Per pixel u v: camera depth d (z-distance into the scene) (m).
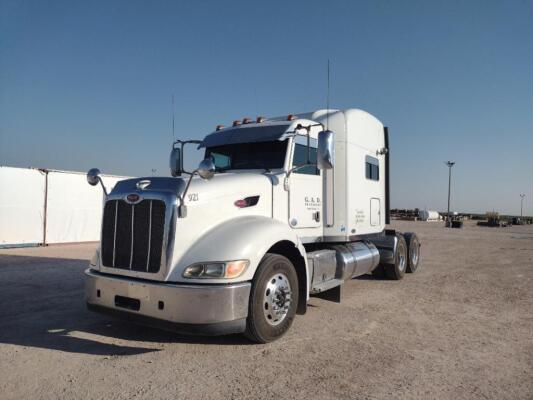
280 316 5.06
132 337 5.14
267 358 4.47
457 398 3.60
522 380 3.99
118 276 4.83
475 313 6.48
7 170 15.69
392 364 4.34
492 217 61.28
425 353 4.68
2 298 7.29
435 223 52.81
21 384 3.79
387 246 9.38
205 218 4.84
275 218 5.82
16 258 12.81
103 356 4.50
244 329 4.61
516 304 7.12
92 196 18.31
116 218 4.94
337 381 3.91
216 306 4.32
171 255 4.51
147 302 4.46
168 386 3.77
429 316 6.28
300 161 6.36
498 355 4.65
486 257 14.35
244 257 4.57
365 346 4.89
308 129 6.20
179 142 7.12
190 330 4.30
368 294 7.89
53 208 17.02
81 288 8.16
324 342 5.01
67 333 5.30
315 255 6.34
